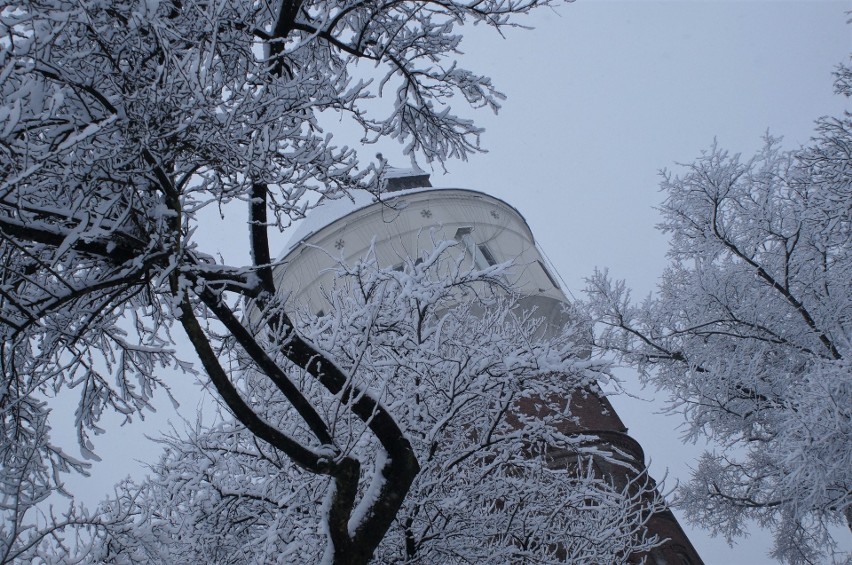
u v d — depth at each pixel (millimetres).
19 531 6270
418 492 9727
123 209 6676
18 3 5688
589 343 16844
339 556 7137
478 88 10984
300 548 8250
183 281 6375
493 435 10578
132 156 6180
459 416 10250
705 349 16172
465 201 24266
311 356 7742
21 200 5617
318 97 7746
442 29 10258
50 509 6445
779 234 15070
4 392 7539
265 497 9258
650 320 16688
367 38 10031
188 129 6301
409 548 9680
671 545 18688
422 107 11008
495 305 13016
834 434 11539
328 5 7801
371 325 8141
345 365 9820
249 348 7078
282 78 7688
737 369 15594
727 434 16641
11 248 6363
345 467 7082
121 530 6723
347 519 7137
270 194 7805
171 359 8672
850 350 12398
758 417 16094
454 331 10234
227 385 6484
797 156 14656
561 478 11172
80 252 6691
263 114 7266
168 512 9750
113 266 7000
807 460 11570
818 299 15055
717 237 15648
